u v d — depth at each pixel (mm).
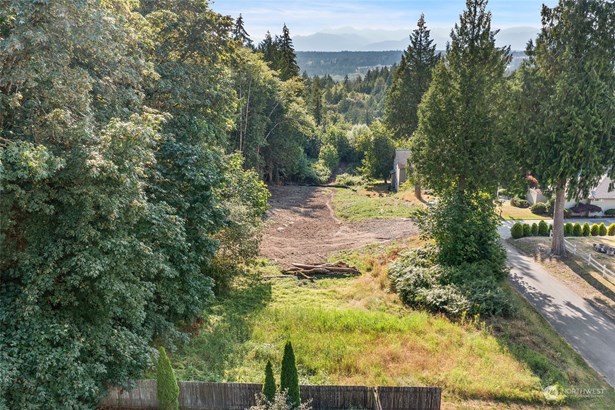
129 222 10734
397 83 42000
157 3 20562
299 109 48906
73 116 10586
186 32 20562
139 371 10945
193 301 14461
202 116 21422
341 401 10695
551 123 20453
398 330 15164
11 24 9539
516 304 17719
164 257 12445
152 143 10852
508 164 21453
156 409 10859
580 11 19922
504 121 21594
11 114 10141
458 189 22172
